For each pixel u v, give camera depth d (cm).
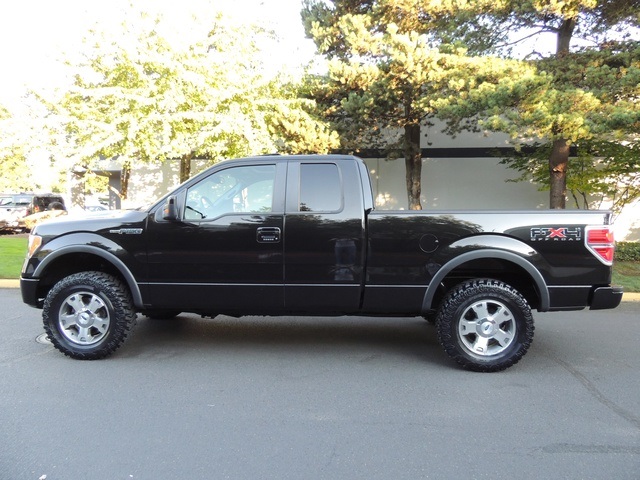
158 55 1063
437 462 303
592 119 902
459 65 1027
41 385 430
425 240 473
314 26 1248
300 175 491
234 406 388
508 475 288
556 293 466
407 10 1134
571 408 388
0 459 303
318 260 481
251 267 484
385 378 456
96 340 498
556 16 1056
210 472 290
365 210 482
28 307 759
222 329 637
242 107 1155
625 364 502
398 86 1180
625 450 319
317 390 425
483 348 473
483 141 1655
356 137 1343
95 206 2166
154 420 361
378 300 484
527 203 1650
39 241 504
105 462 300
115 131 1088
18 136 1148
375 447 322
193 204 504
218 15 1165
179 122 1112
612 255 469
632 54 1015
